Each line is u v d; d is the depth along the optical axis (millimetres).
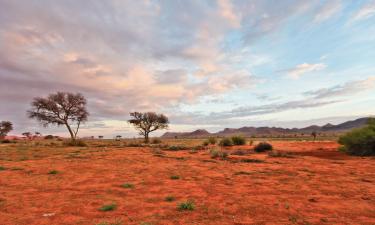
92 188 9445
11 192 8758
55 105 48312
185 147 31938
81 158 19766
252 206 7105
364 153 21016
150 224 5664
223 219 6062
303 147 30578
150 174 12562
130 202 7523
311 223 5824
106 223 5664
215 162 17391
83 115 50656
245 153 23375
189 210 6734
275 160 18297
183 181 10805
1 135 74688
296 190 9094
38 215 6340
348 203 7457
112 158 19750
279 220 6008
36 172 12977
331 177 11648
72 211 6660
